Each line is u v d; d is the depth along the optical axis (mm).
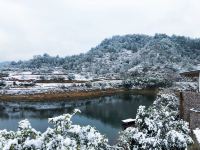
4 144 9312
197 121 19859
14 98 67438
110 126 40281
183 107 22734
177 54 189625
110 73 148000
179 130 14391
